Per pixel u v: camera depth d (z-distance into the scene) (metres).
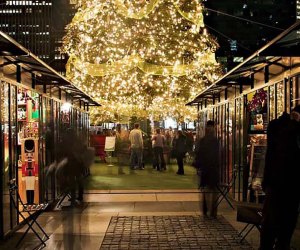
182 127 37.06
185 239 8.77
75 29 20.80
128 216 11.08
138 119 33.41
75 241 8.27
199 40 21.41
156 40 22.36
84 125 22.39
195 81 24.73
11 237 8.91
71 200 7.49
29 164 11.59
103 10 20.83
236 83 12.26
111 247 8.17
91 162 7.54
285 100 9.06
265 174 7.03
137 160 24.58
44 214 11.41
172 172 22.69
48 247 8.15
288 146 6.88
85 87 23.98
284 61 9.22
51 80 12.48
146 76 24.77
